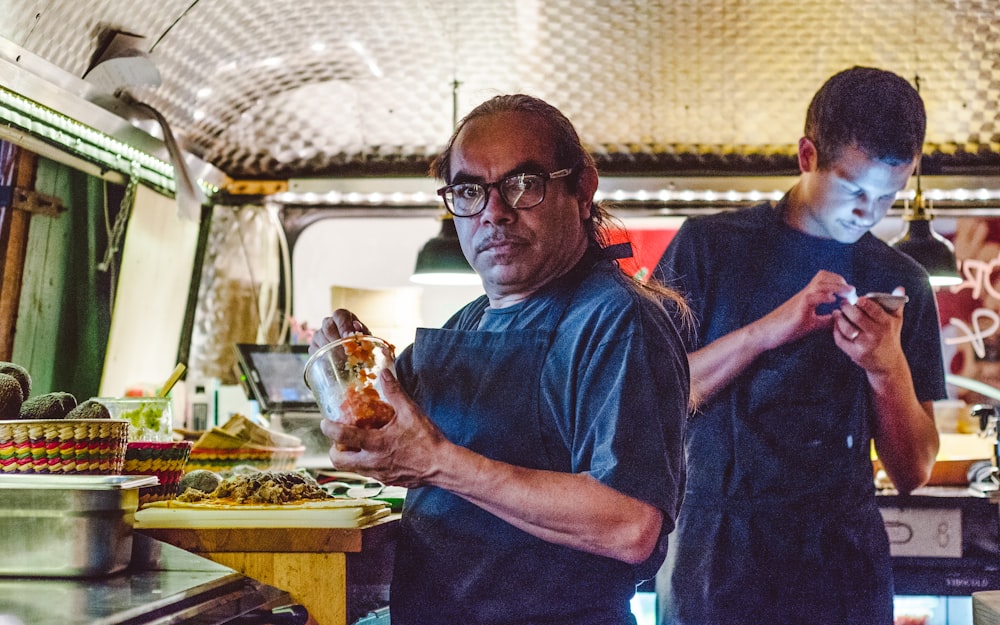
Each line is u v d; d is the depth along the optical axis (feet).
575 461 5.06
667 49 12.27
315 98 13.10
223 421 13.58
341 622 5.74
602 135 13.60
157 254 12.30
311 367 5.02
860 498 8.07
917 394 8.84
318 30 11.81
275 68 12.31
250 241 14.20
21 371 6.19
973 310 14.53
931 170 13.75
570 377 5.10
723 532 7.97
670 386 4.94
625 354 4.88
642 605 10.45
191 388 13.70
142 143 10.66
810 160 8.50
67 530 5.33
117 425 5.78
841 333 7.84
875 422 8.43
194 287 13.78
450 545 5.35
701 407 8.09
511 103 5.49
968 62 12.35
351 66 12.60
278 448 10.22
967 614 10.08
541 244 5.31
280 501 6.35
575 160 5.45
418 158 14.07
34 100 8.54
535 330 5.30
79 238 10.65
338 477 9.93
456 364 5.47
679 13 11.71
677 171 13.87
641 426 4.78
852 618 7.83
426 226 14.97
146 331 12.37
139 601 4.69
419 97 13.17
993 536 10.00
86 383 10.96
